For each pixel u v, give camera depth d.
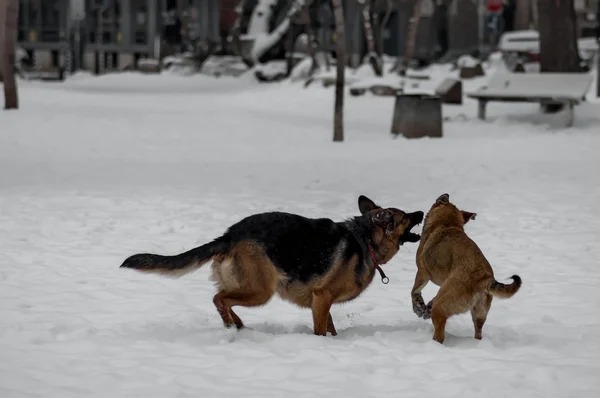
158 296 8.89
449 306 7.13
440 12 75.88
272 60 60.12
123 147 23.23
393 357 6.73
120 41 81.25
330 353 6.71
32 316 7.88
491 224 13.15
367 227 7.66
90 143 23.88
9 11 30.62
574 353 6.98
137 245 11.32
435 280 7.57
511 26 75.38
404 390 5.95
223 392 5.83
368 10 50.41
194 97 42.69
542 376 6.12
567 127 27.62
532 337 7.50
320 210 14.02
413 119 25.75
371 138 26.11
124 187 16.22
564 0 31.38
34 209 13.63
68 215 13.19
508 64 54.12
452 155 21.39
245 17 60.72
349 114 33.78
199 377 6.08
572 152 21.55
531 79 29.36
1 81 45.38
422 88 43.31
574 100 27.47
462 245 7.28
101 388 5.86
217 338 7.25
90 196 14.98
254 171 18.70
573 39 31.42
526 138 25.05
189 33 78.38
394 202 14.84
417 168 18.97
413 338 7.40
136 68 72.50
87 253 10.79
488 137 25.84
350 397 5.76
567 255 11.16
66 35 80.31
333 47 72.88
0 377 6.01
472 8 73.56
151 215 13.38
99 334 7.32
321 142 24.95
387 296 9.25
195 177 17.77
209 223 12.91
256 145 24.16
